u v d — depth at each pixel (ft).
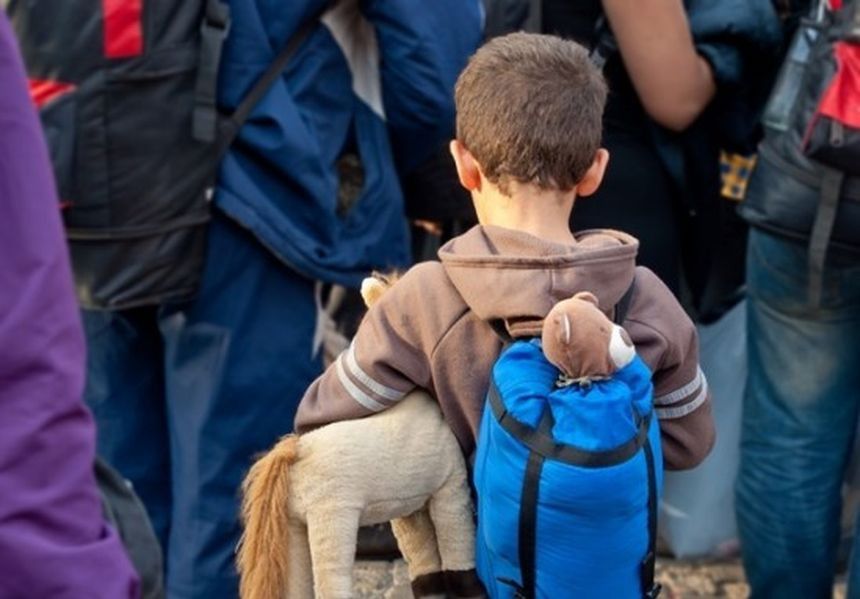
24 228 8.96
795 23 20.39
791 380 19.56
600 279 11.19
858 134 16.81
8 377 8.76
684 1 19.67
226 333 18.40
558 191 11.77
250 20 17.60
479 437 11.06
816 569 20.31
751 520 20.45
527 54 11.89
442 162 19.85
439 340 11.34
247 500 11.50
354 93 18.81
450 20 18.58
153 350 19.65
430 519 11.87
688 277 20.92
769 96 19.25
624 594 10.96
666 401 11.96
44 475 8.77
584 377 10.69
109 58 16.93
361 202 18.88
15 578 8.64
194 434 18.81
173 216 17.48
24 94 9.15
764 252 19.06
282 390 18.80
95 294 17.56
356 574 15.92
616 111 19.60
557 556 10.69
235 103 17.69
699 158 19.97
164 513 20.24
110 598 8.89
